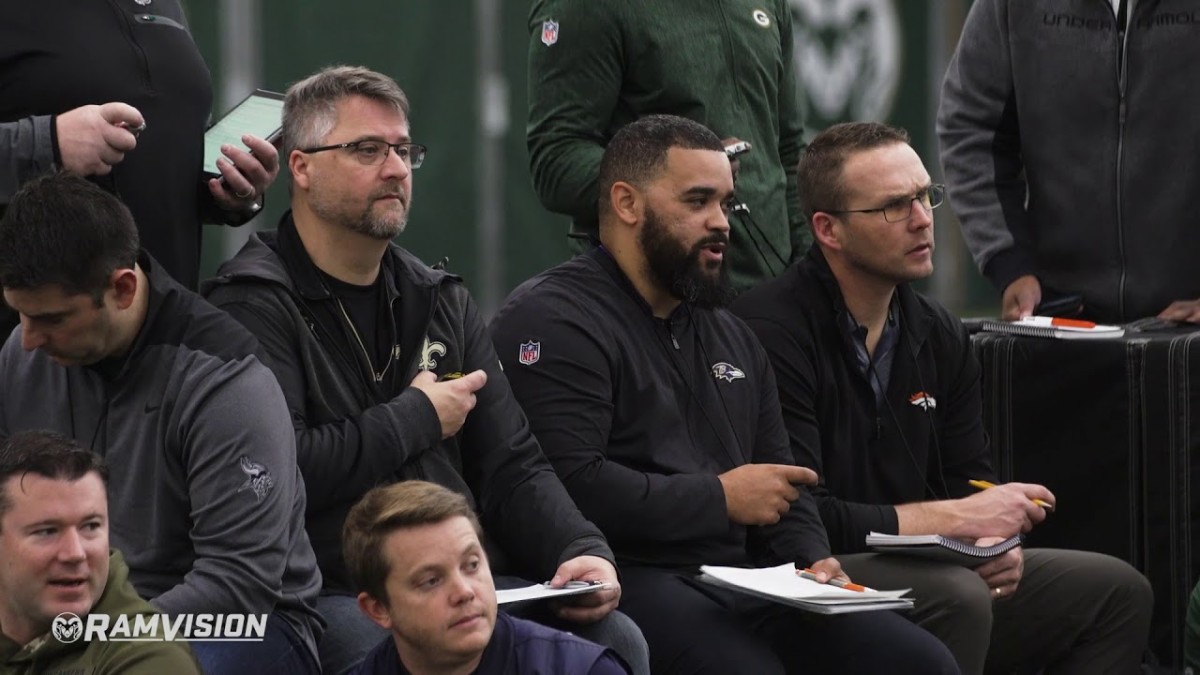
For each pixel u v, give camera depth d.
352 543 11.09
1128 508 17.36
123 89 13.42
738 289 17.41
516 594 12.47
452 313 13.93
